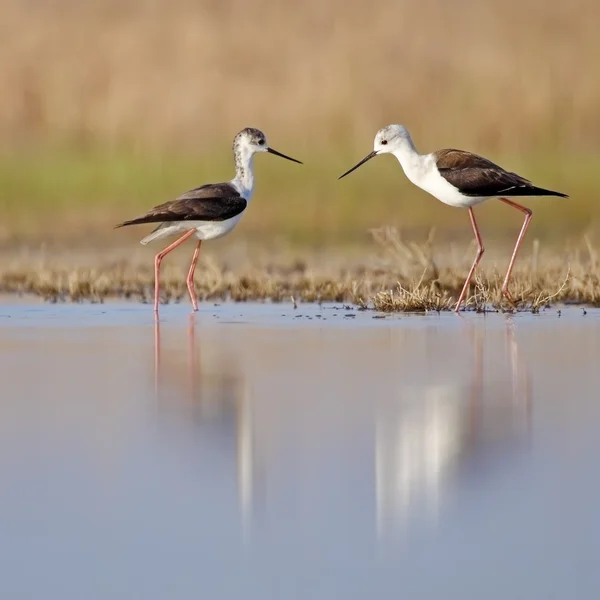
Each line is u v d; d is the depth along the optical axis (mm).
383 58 33250
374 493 7301
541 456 7961
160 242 21781
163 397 9641
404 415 8992
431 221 24203
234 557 6480
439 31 35312
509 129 30469
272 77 31812
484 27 35625
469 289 15805
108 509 7082
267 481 7512
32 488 7410
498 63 33375
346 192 26156
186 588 6141
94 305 15328
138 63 32250
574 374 10414
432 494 7262
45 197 25781
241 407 9297
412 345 11969
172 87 31203
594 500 7137
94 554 6508
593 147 29734
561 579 6195
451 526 6812
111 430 8648
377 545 6582
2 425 8781
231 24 34875
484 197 14820
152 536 6719
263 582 6203
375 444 8250
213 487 7438
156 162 27875
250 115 30109
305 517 6953
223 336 12648
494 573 6238
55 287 16297
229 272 17516
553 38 35062
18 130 29766
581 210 25438
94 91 31125
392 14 36094
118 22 34844
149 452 8094
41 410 9234
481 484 7441
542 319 13852
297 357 11336
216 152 28531
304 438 8398
